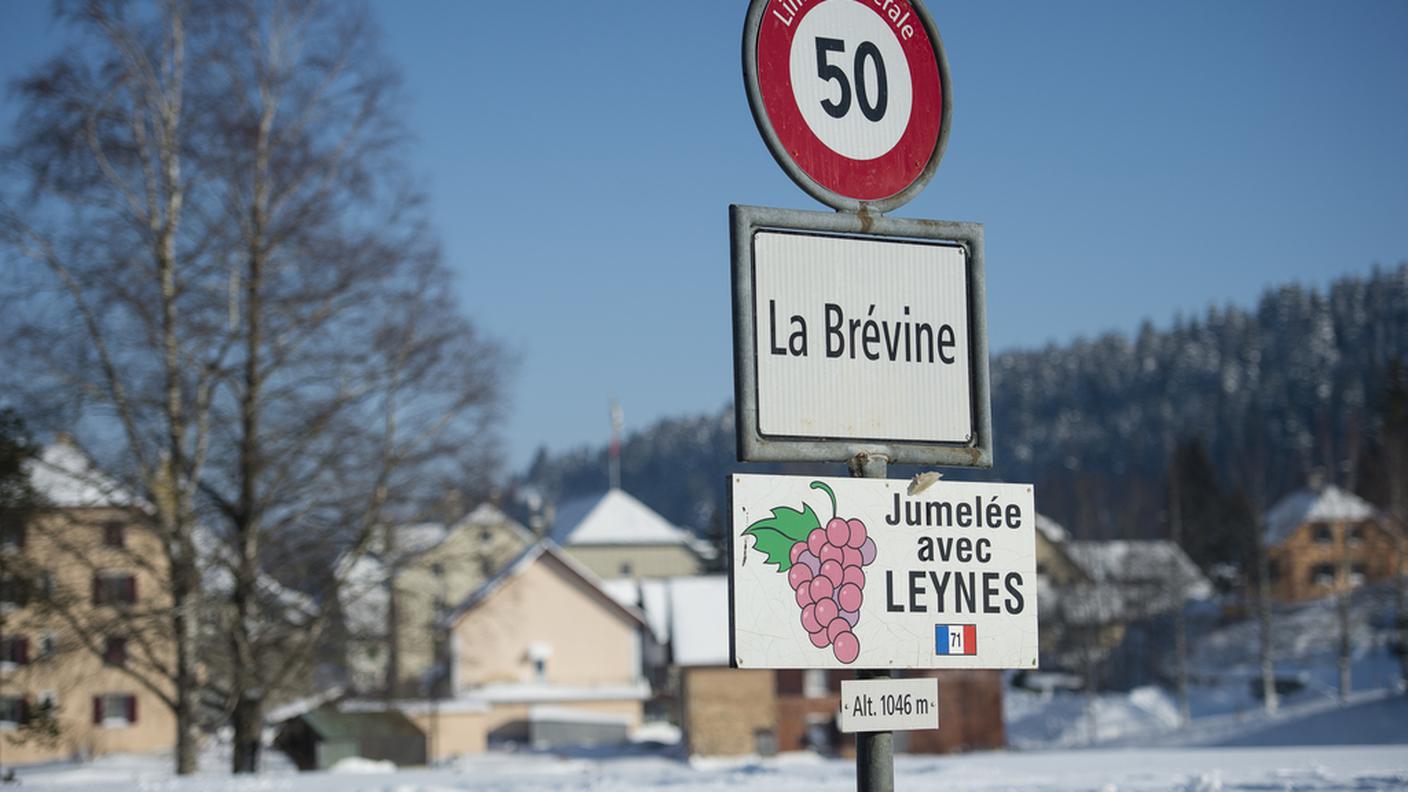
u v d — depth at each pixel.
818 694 51.75
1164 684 67.94
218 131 25.42
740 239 3.93
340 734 42.88
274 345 25.88
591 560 105.69
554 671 61.97
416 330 26.91
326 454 26.06
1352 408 147.88
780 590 3.78
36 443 25.25
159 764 41.59
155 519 25.88
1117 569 79.19
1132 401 199.12
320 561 27.31
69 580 26.30
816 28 4.17
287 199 25.97
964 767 16.52
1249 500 81.69
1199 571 90.75
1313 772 13.20
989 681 51.12
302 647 27.36
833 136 4.14
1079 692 67.38
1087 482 77.94
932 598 3.91
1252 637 73.81
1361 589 78.81
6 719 39.59
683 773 18.44
